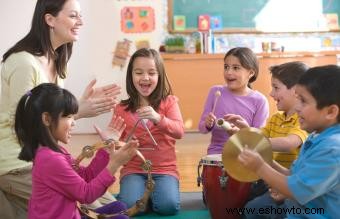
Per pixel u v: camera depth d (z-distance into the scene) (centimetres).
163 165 210
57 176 132
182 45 442
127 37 450
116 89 172
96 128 163
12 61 171
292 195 123
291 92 175
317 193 121
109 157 146
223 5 455
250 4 458
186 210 207
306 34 464
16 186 169
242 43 457
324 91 123
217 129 218
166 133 200
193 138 418
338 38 465
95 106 165
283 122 182
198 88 429
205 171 182
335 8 462
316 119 126
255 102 227
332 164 118
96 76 450
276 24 461
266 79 432
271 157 141
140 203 161
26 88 166
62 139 139
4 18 436
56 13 176
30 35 179
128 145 138
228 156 140
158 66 209
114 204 162
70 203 136
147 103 211
